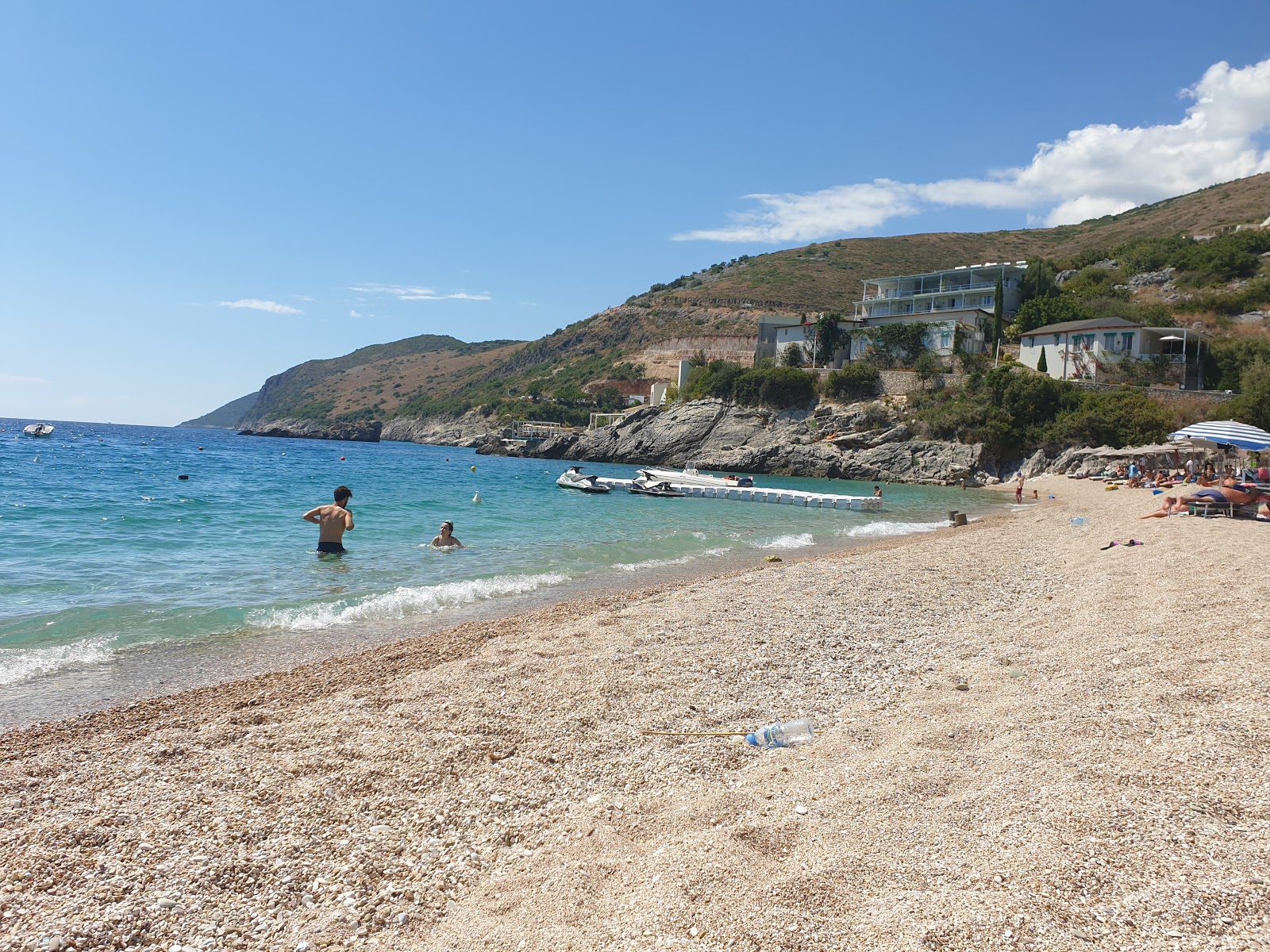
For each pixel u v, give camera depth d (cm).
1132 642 896
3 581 1394
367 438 18788
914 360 7775
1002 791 528
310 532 2173
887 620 1205
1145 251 9575
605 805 574
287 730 728
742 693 841
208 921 427
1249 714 610
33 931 405
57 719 770
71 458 5812
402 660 987
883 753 637
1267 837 430
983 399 6688
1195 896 382
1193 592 1132
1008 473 6425
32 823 534
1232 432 2436
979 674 863
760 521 3155
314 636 1130
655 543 2292
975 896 402
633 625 1177
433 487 4359
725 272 19062
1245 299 7619
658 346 15262
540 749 683
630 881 459
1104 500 3647
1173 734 592
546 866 487
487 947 402
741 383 8512
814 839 489
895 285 9062
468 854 508
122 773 626
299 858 495
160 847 502
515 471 6862
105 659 985
